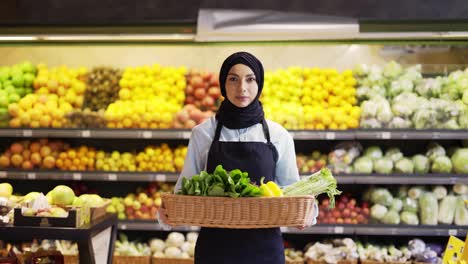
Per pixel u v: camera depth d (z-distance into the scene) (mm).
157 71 5500
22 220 3252
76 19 5312
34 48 5801
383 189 5184
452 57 5531
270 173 2709
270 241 2643
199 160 2797
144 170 5219
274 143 2766
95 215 3537
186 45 5648
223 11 5262
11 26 5391
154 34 5387
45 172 5203
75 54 5801
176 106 5293
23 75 5496
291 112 5098
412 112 5070
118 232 5496
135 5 5293
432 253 4965
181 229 5312
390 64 5422
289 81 5359
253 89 2650
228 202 2324
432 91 5215
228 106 2721
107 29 5410
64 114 5184
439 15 5188
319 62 5633
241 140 2736
